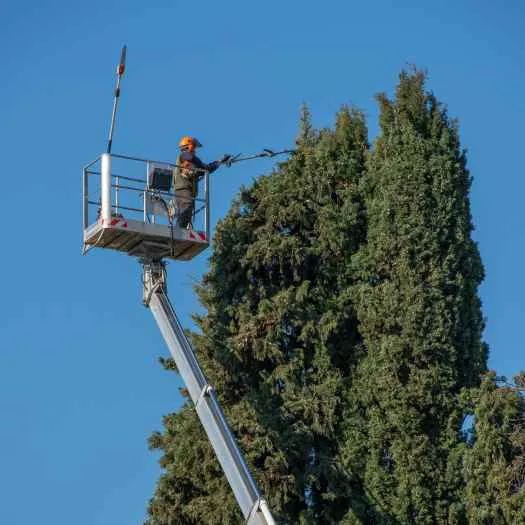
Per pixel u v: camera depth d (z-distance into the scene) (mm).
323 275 41344
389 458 39062
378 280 41156
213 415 31734
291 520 38688
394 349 39312
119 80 35000
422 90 42656
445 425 39062
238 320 40656
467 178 41969
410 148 41531
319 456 39125
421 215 40781
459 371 39781
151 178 34906
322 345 40219
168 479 39812
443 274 40281
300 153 43031
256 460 38750
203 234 34875
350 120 43656
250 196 42406
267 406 39312
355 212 41781
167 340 33375
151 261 34562
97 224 34125
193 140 36000
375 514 38438
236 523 38219
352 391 39969
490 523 35875
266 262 40875
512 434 35750
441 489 38250
